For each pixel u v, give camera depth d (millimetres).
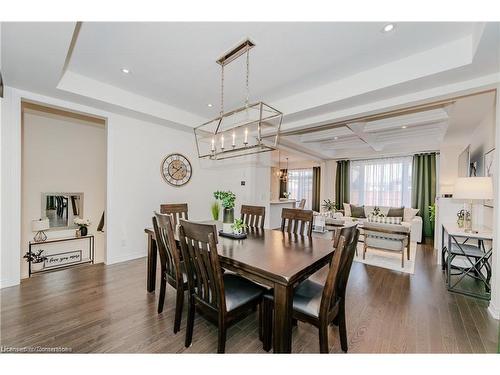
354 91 2668
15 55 1944
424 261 3803
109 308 2154
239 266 1530
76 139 4828
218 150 4988
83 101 2982
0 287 2520
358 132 4566
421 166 6246
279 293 1336
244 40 2070
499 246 2039
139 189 3775
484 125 3287
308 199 9188
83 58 2400
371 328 1885
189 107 3854
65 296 2377
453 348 1637
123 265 3369
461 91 2295
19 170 2639
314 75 2695
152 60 2432
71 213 4770
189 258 1652
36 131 4336
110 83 2994
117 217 3520
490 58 1861
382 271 3297
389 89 2475
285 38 2031
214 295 1496
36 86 2543
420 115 3928
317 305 1470
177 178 4305
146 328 1855
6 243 2555
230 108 3889
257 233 2512
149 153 3898
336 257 1338
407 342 1705
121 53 2303
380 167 7102
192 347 1638
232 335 1802
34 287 2574
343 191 7691
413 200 6332
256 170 4906
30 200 4266
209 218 4863
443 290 2650
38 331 1785
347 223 5273
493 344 1678
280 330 1331
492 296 2121
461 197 2744
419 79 2240
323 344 1378
